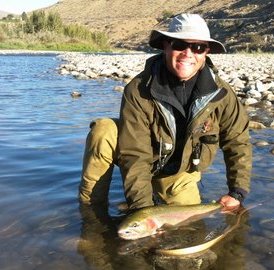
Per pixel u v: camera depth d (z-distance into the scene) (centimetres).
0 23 3111
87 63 1147
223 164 231
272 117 370
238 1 4016
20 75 827
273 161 236
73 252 138
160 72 163
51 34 3094
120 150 167
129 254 137
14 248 141
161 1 5741
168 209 157
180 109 163
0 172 220
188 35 154
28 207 175
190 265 130
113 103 455
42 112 398
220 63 1053
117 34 4741
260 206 175
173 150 170
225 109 169
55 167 227
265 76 707
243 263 131
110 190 196
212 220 162
